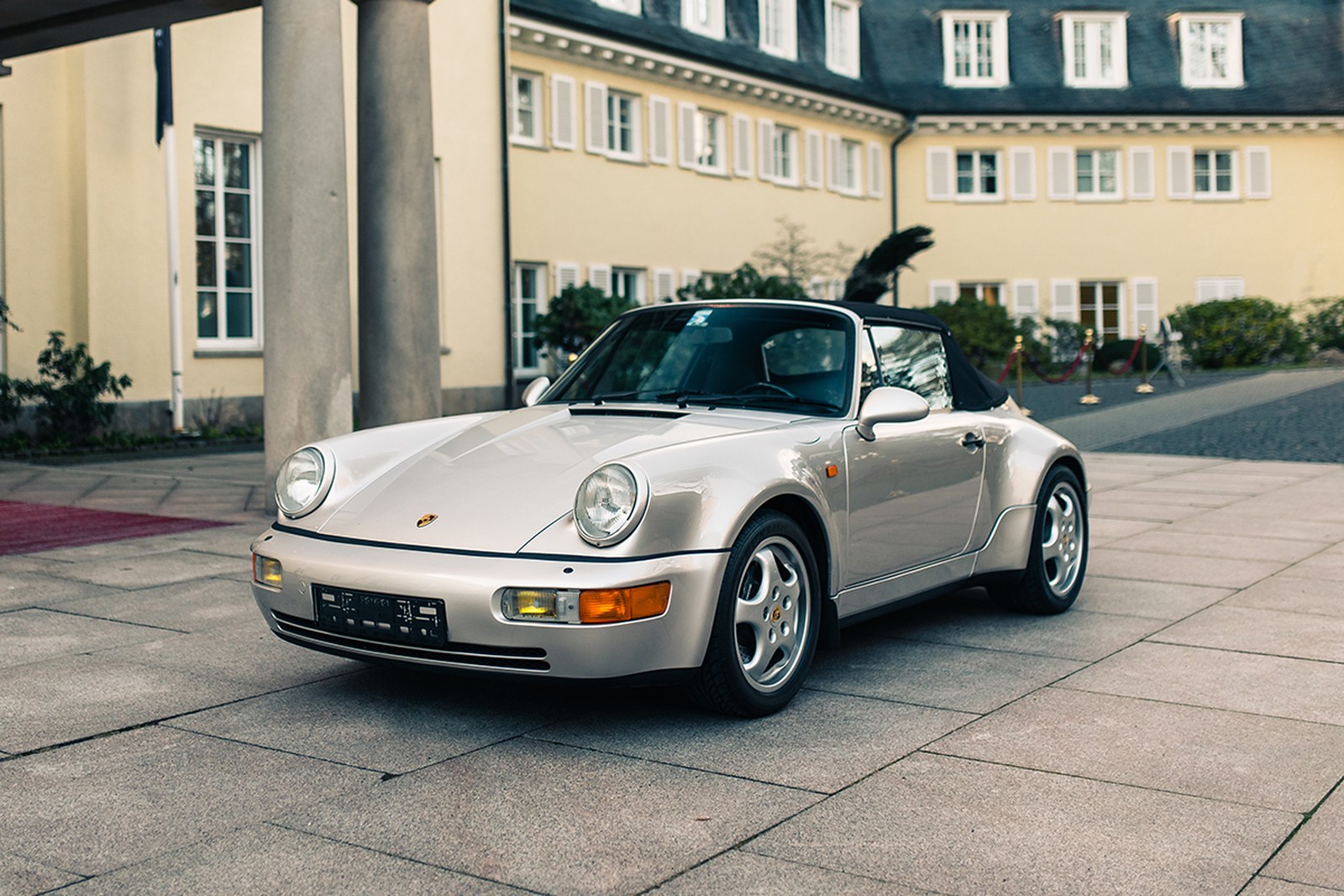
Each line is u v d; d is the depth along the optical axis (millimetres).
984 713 3986
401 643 3623
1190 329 29234
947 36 31344
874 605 4504
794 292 22172
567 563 3490
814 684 4355
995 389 5547
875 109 28828
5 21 9914
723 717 3916
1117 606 5699
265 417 8023
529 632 3457
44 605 5465
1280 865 2803
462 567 3539
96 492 9531
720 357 4754
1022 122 30844
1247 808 3154
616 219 22156
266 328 7941
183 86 14625
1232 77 32750
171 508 8617
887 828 3010
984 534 5113
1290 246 32625
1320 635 5078
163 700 4066
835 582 4242
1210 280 32312
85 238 13758
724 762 3498
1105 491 10109
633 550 3508
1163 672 4508
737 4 25672
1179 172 32031
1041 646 4930
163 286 14469
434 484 3998
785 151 26969
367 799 3191
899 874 2744
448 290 18234
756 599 3885
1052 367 29625
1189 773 3408
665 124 23219
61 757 3494
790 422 4293
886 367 4773
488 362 18938
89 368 13070
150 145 14297
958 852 2865
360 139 8984
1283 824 3049
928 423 4844
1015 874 2748
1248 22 33594
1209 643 4949
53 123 13695
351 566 3689
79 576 6125
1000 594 5469
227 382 15180
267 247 7887
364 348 9031
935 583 4852
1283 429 15156
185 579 6051
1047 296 31641
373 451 4312
